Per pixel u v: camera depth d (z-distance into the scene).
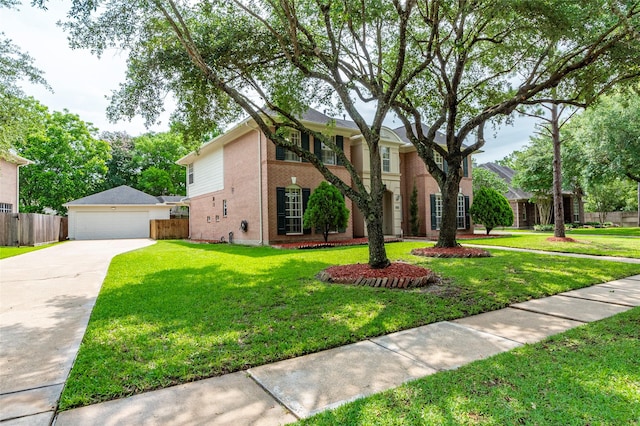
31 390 2.77
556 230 14.51
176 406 2.51
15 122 12.27
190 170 24.06
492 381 2.73
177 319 4.51
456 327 4.23
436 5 7.18
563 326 4.20
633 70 8.62
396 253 11.08
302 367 3.15
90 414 2.42
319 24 8.12
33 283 7.30
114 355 3.38
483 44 10.38
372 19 6.57
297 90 9.19
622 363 3.01
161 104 8.02
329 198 14.22
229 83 8.77
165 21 7.24
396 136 18.91
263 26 7.94
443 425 2.16
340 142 16.69
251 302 5.30
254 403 2.54
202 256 11.45
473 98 11.50
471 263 8.80
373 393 2.64
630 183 29.67
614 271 7.62
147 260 10.69
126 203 27.45
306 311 4.80
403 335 3.97
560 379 2.73
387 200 19.38
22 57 11.41
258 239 15.32
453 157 10.78
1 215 17.77
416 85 11.05
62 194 28.88
